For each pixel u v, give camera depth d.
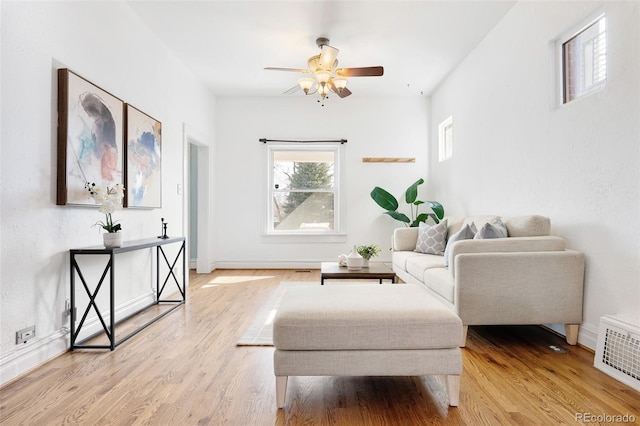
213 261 5.70
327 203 5.95
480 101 4.03
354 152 5.84
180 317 3.20
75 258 2.48
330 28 3.65
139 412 1.66
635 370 1.92
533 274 2.47
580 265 2.47
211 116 5.61
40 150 2.18
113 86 2.98
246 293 4.13
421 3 3.25
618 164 2.20
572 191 2.60
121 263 3.10
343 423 1.59
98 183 2.69
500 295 2.47
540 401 1.77
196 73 4.80
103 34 2.84
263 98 5.83
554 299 2.47
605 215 2.30
